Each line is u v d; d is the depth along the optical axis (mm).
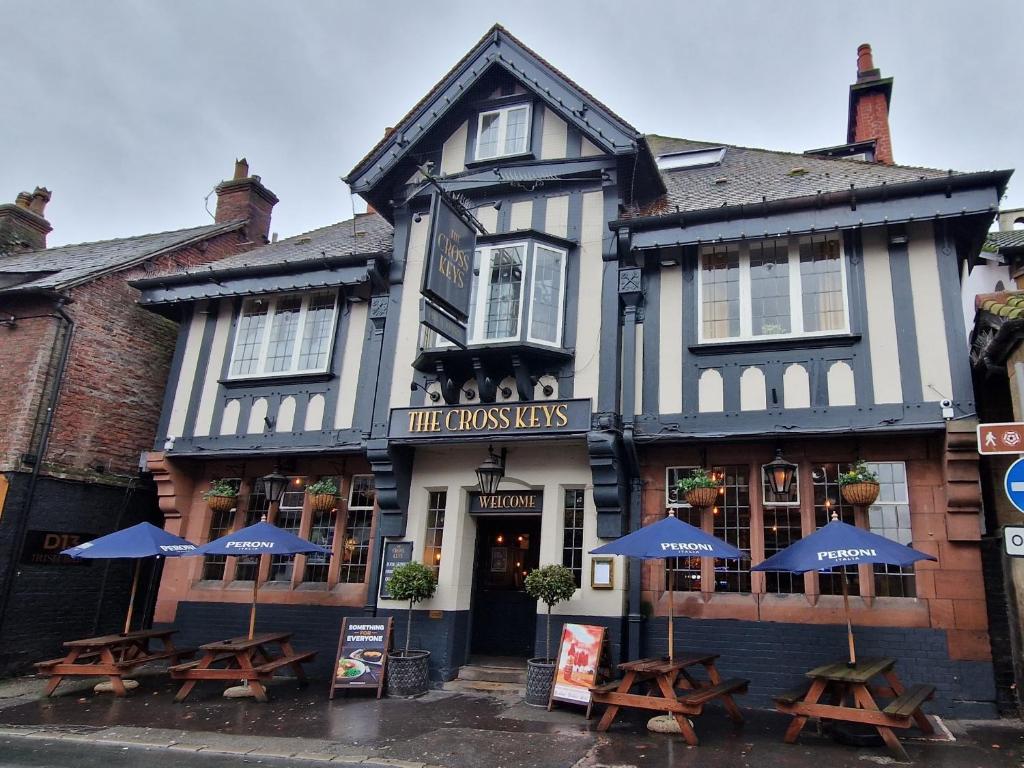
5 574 10625
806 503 8664
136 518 12859
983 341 8398
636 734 6969
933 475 8234
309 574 10992
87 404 12148
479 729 7172
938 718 7438
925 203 8367
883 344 8469
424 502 10336
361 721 7527
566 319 9812
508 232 9969
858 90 14430
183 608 11328
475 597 10766
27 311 11906
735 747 6500
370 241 12773
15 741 6875
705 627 8617
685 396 9062
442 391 9938
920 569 8070
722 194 10625
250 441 11328
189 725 7418
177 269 14273
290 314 11898
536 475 9781
